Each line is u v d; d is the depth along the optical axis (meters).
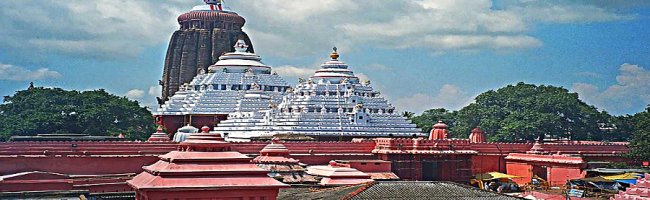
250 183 33.09
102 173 59.81
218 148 34.16
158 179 32.38
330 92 87.44
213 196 32.50
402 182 33.78
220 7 120.25
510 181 73.06
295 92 88.06
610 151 81.94
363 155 70.19
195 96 96.12
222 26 118.56
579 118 115.56
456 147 72.38
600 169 67.25
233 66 100.06
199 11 117.50
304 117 81.06
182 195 32.09
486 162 76.00
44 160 57.88
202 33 116.12
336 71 91.56
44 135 74.00
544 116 108.50
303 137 74.88
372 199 31.38
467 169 71.88
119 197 40.12
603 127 119.75
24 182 48.06
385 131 84.12
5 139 85.88
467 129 115.25
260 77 99.25
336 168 52.00
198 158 33.25
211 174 33.00
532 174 72.94
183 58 114.75
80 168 59.12
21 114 90.00
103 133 90.50
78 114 89.81
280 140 70.81
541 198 58.31
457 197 32.41
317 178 51.53
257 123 84.00
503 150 77.50
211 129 92.50
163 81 116.62
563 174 68.50
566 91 122.38
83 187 51.81
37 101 92.38
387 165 66.44
